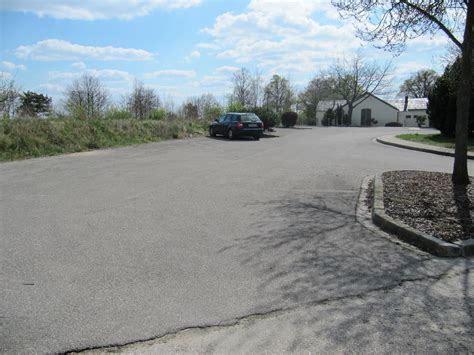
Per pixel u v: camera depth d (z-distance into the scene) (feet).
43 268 13.87
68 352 9.29
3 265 14.10
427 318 10.96
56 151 49.03
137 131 67.00
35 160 42.73
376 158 46.55
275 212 21.66
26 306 11.24
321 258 15.15
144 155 47.93
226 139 74.43
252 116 74.54
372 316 11.03
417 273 13.92
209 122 91.66
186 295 12.07
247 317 10.91
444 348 9.57
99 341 9.70
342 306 11.57
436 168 38.45
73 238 17.03
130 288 12.46
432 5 24.64
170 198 24.84
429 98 75.56
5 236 17.24
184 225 19.11
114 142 59.47
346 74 224.74
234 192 26.78
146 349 9.46
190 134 78.33
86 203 23.35
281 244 16.60
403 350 9.47
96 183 29.66
